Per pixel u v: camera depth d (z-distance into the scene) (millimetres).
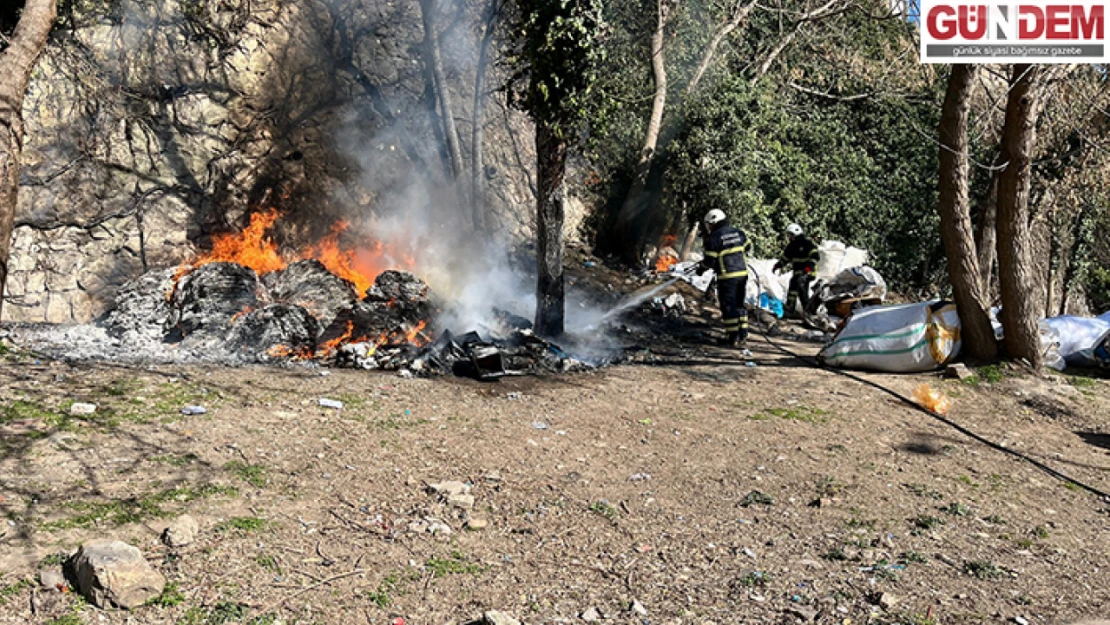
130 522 5113
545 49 9867
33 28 8078
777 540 5684
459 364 9477
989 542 5922
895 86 20438
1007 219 10609
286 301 10273
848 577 5137
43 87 11328
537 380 9430
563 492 6344
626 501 6270
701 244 18188
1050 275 22031
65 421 6508
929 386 10039
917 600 4852
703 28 16875
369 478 6234
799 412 8852
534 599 4711
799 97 19844
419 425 7469
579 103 10172
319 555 5012
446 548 5266
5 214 8023
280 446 6602
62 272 11312
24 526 4910
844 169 19188
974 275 10773
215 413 7098
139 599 4297
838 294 14773
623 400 8891
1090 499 7152
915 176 19906
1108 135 19047
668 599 4773
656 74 16156
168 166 12172
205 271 9805
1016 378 10500
